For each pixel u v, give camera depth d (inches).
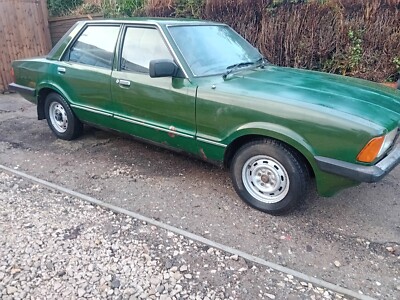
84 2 410.9
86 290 91.3
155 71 125.4
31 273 96.9
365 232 118.0
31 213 126.1
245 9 290.2
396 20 249.1
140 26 148.0
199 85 128.3
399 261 104.5
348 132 102.2
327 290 93.1
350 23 259.3
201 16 315.3
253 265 101.6
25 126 222.4
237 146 130.2
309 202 135.0
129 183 149.5
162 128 141.9
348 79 141.4
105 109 162.1
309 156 109.7
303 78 136.8
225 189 144.6
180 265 101.0
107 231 116.2
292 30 272.8
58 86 180.2
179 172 159.3
